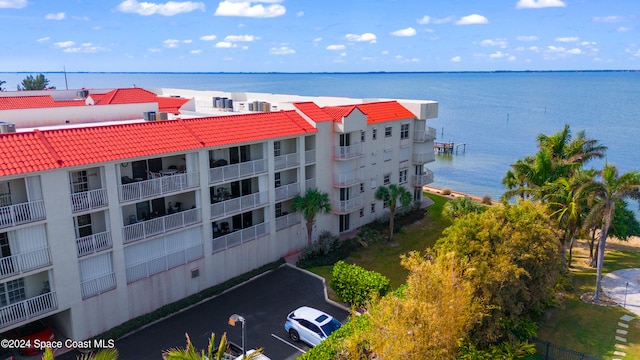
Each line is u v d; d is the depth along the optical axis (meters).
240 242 32.78
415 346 17.11
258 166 32.88
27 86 100.88
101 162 24.20
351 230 42.31
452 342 18.69
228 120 32.34
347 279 28.86
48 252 23.12
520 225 25.22
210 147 29.05
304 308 27.00
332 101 52.03
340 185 38.91
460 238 24.95
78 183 25.44
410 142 46.91
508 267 22.97
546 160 34.44
